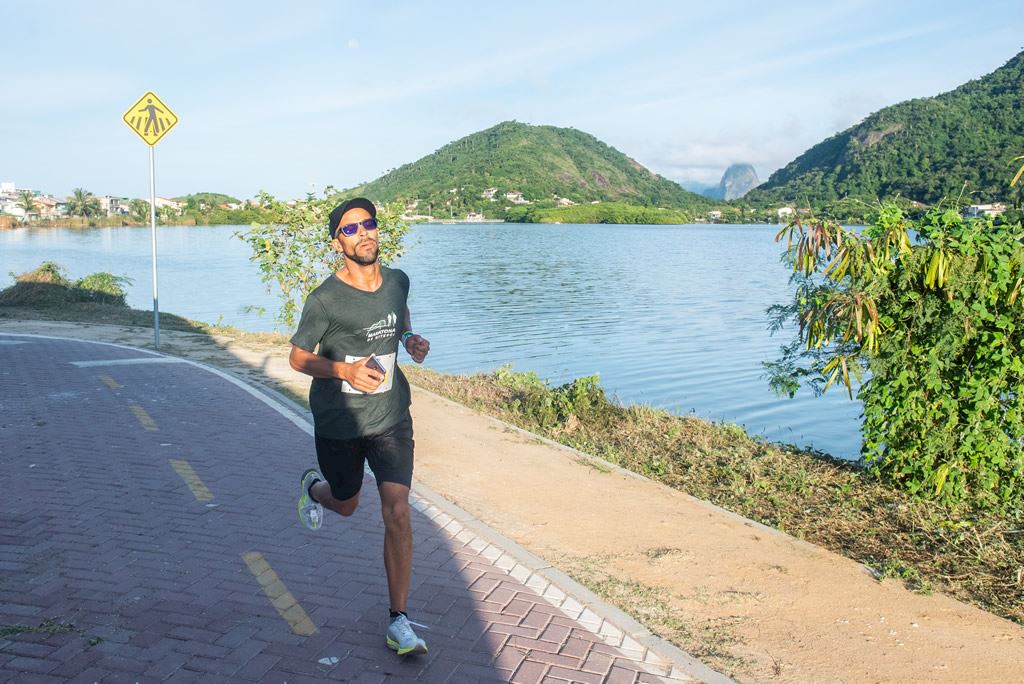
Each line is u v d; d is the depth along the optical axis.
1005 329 6.12
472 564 4.72
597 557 5.08
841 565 5.16
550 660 3.62
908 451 6.64
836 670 3.75
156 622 3.75
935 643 4.07
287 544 4.84
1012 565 5.16
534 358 18.08
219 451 6.88
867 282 6.45
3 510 5.19
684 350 19.22
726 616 4.30
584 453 8.03
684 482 7.29
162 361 11.78
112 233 129.50
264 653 3.51
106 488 5.73
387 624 3.86
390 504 3.62
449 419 9.19
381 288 3.69
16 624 3.65
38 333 15.10
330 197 15.43
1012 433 6.24
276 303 28.62
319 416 3.70
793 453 8.47
